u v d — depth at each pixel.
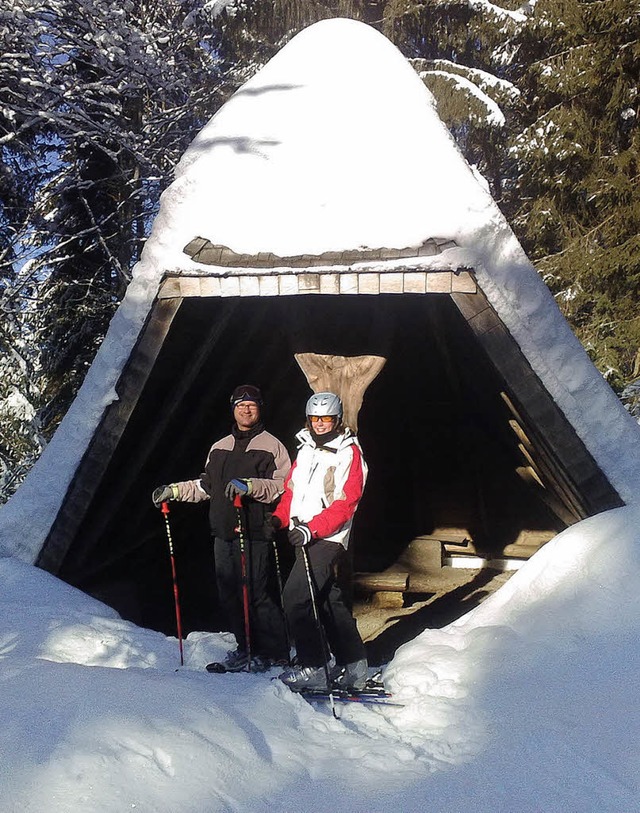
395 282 4.72
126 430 5.25
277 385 7.28
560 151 15.95
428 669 3.80
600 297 15.48
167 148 15.95
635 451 4.71
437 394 8.27
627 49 15.52
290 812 2.64
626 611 3.84
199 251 4.90
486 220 4.74
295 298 5.18
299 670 3.94
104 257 16.78
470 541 8.79
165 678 3.42
